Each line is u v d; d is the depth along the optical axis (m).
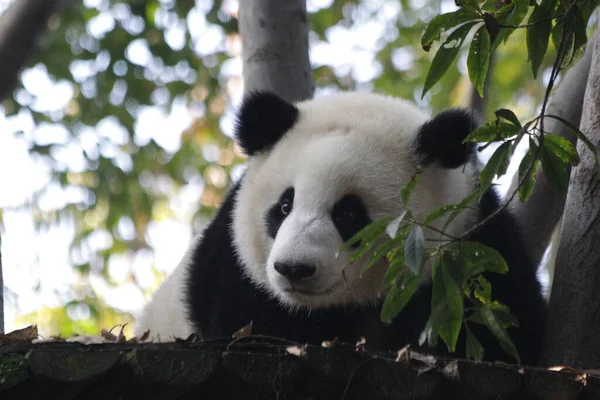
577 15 7.15
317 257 8.30
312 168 8.84
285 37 12.04
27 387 6.36
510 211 9.84
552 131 10.48
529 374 6.58
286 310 9.46
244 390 6.50
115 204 22.88
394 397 6.46
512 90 23.94
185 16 21.64
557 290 8.16
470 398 6.54
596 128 8.06
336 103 9.75
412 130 9.33
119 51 22.03
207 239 10.42
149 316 11.66
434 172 9.15
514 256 9.04
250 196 9.47
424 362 6.68
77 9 22.16
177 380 6.32
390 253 6.56
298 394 6.51
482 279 6.93
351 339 9.59
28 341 6.72
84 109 22.48
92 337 9.00
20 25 12.29
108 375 6.39
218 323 9.58
